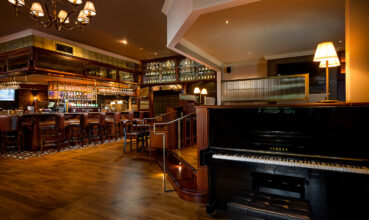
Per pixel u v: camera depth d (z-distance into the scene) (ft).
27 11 15.92
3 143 18.99
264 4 12.30
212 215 8.02
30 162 15.76
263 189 7.19
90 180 11.84
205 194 9.00
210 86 29.71
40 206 8.81
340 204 6.24
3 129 18.56
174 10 13.70
